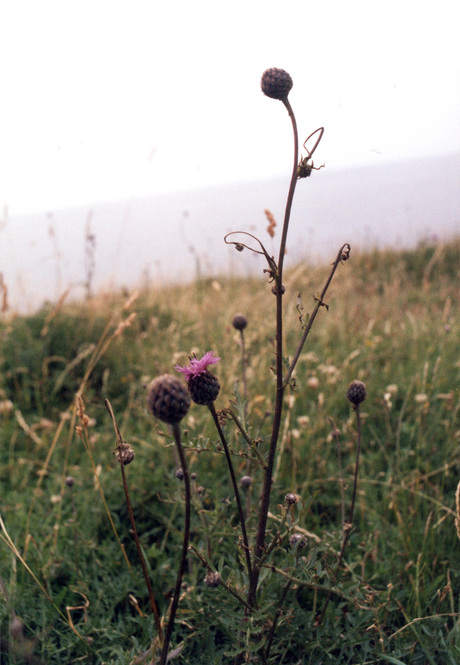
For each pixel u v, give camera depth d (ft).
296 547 5.10
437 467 9.71
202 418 10.78
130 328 17.37
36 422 12.63
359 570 7.34
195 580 6.79
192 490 6.82
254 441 4.81
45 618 6.64
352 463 9.96
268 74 4.26
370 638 5.87
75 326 16.55
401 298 21.45
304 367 14.28
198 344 15.56
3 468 10.78
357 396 6.02
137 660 5.51
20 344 15.46
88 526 8.60
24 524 8.69
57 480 9.96
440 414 11.00
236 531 6.10
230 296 23.24
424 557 7.24
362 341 15.80
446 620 6.42
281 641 5.59
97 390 14.51
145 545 8.11
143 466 9.86
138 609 6.57
